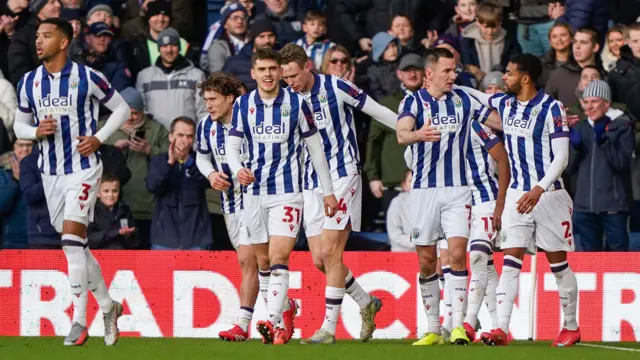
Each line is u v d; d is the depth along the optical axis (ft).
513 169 86.94
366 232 125.59
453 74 84.02
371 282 108.88
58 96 80.89
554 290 107.76
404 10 136.05
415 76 125.49
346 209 88.07
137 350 77.56
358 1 137.39
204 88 95.45
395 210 122.11
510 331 108.27
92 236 119.14
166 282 110.22
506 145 87.40
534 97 86.17
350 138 89.35
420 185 85.61
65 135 81.15
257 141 84.58
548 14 138.00
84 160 81.25
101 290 83.20
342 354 73.77
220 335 94.84
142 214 124.47
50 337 104.53
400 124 83.87
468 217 84.99
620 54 129.90
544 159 85.76
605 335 108.27
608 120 120.67
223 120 95.96
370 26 137.80
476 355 73.67
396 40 128.98
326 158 88.84
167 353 74.59
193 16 139.44
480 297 88.53
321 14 132.16
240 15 133.80
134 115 124.67
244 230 95.86
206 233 120.78
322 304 109.09
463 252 84.74
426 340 86.33
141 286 110.22
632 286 108.17
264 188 85.30
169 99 129.08
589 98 120.26
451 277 85.81
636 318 108.06
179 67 130.21
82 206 81.05
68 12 134.41
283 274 85.20
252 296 95.86
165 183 119.14
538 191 83.61
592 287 108.58
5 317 110.63
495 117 87.20
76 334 82.28
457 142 84.58
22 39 132.26
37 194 117.91
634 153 125.49
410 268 108.58
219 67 133.08
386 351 76.89
